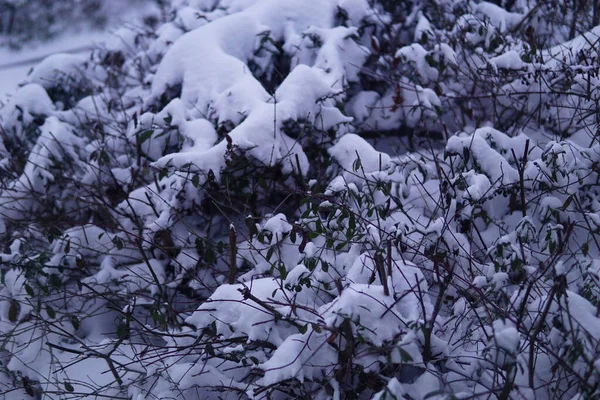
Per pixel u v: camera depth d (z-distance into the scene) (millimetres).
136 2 10828
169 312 2971
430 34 3826
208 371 2650
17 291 3379
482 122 3754
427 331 2221
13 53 10156
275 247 2900
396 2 4320
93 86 4797
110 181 3859
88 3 10797
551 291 2217
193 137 3342
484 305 2383
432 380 2287
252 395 2352
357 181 3139
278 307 2557
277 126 3180
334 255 2836
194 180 2994
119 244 3283
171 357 2758
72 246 3533
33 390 3113
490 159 3053
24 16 10609
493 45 3639
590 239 2967
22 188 3963
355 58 3838
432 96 3438
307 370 2328
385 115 3854
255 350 2572
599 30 3746
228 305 2588
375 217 3020
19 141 4254
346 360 2348
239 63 3582
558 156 2855
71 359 2982
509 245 2428
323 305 2537
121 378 2861
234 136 3078
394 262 2535
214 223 3439
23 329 3174
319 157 3410
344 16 4023
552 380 2365
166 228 3229
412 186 3363
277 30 3947
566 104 3486
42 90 4336
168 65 3764
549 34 4129
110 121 4355
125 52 5109
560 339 2287
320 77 3559
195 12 4359
